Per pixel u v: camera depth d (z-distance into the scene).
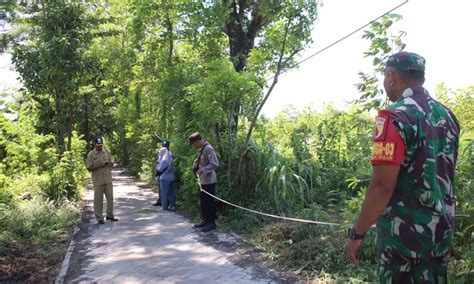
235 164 9.73
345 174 9.24
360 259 5.57
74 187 12.38
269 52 9.76
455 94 7.48
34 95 13.54
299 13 9.21
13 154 12.88
